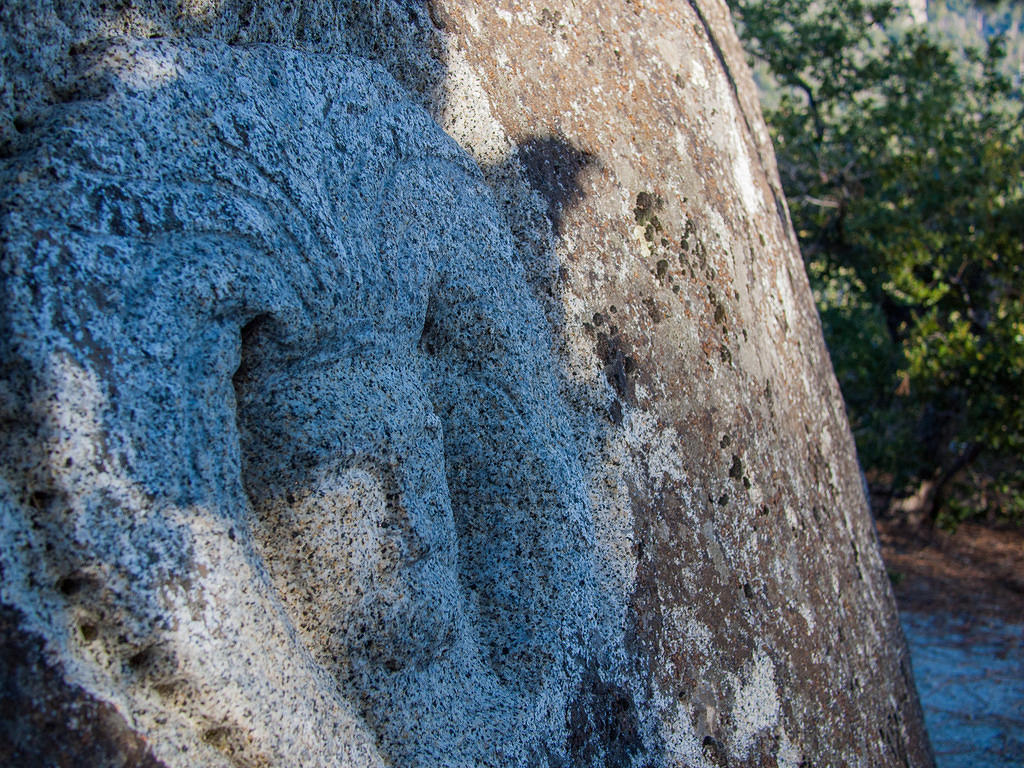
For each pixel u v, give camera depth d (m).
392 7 0.60
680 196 0.80
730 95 0.94
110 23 0.41
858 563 0.96
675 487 0.71
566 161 0.71
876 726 0.90
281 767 0.37
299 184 0.44
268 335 0.41
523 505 0.58
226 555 0.37
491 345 0.58
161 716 0.34
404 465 0.47
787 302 0.96
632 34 0.83
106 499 0.33
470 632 0.54
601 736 0.58
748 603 0.75
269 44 0.47
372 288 0.47
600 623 0.61
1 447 0.32
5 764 0.31
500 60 0.69
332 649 0.44
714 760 0.67
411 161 0.55
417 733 0.47
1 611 0.31
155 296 0.36
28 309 0.33
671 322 0.75
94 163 0.36
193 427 0.37
